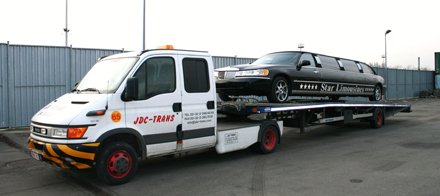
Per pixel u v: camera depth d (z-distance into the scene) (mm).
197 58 6199
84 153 4758
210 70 6410
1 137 9805
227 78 8156
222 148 6574
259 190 5020
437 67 37688
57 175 5875
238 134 6934
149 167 6539
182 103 5891
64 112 4961
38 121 5172
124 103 5164
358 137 10195
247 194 4840
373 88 12516
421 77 36438
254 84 7730
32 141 5230
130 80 4961
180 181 5539
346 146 8641
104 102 4969
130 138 5551
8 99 11156
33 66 11531
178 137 5852
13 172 6082
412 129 11766
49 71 11828
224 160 7125
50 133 4895
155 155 5602
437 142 8922
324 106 9070
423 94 34562
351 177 5641
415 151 7746
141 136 5348
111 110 5027
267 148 7730
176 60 5863
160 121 5582
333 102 10289
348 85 10844
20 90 11359
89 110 4836
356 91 11367
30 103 11555
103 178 5066
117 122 5078
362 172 5953
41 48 11641
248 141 7180
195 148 6184
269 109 7328
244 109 7691
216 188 5145
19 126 11383
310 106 8539
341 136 10508
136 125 5285
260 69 7895
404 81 33469
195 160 7148
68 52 12156
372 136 10328
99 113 4871
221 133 6570
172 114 5738
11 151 7988
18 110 11344
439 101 28719
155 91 5539
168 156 5957
